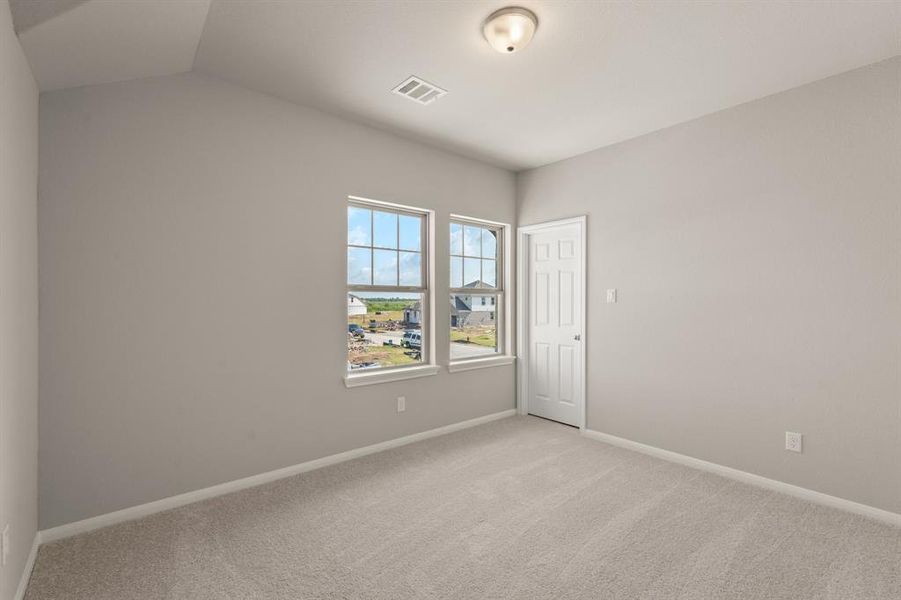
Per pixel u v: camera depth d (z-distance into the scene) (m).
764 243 2.80
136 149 2.34
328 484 2.77
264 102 2.79
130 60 2.12
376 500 2.55
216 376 2.61
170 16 1.87
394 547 2.08
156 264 2.40
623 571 1.90
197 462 2.54
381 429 3.40
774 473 2.75
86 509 2.21
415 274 3.73
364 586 1.80
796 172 2.67
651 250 3.38
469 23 2.07
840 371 2.51
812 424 2.61
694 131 3.14
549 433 3.85
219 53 2.33
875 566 1.94
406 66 2.46
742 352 2.90
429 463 3.13
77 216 2.17
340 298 3.16
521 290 4.43
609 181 3.67
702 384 3.09
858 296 2.45
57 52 1.83
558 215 4.07
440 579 1.85
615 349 3.61
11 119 1.58
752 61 2.38
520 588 1.79
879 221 2.38
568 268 4.12
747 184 2.88
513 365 4.47
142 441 2.37
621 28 2.09
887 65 2.36
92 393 2.22
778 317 2.74
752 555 2.02
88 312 2.21
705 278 3.08
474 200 4.06
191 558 1.99
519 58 2.37
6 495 1.54
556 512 2.41
